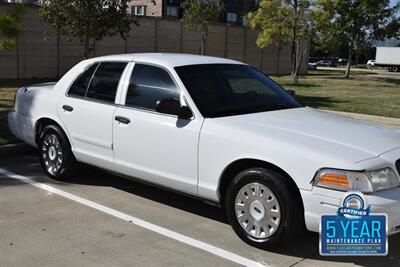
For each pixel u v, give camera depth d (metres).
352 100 18.45
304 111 5.39
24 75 22.55
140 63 5.66
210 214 5.44
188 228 5.02
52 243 4.57
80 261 4.21
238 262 4.25
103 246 4.54
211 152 4.71
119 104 5.64
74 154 6.19
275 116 4.98
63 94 6.33
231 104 5.16
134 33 27.70
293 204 4.24
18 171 7.04
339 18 34.97
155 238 4.75
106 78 5.95
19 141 8.24
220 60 5.91
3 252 4.36
